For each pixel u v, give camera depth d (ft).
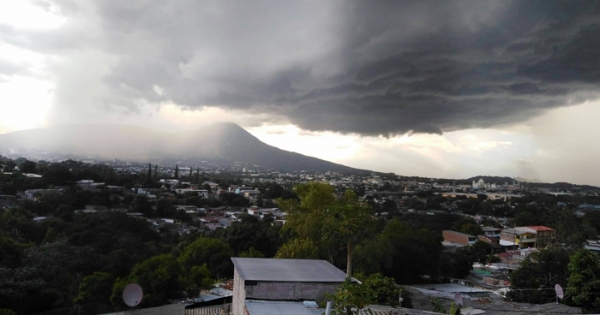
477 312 79.97
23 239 147.23
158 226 246.06
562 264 106.63
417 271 150.41
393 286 80.64
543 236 210.38
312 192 129.70
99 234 160.45
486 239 219.61
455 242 226.38
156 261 99.04
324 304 53.57
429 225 244.01
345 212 111.14
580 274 82.33
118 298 89.30
